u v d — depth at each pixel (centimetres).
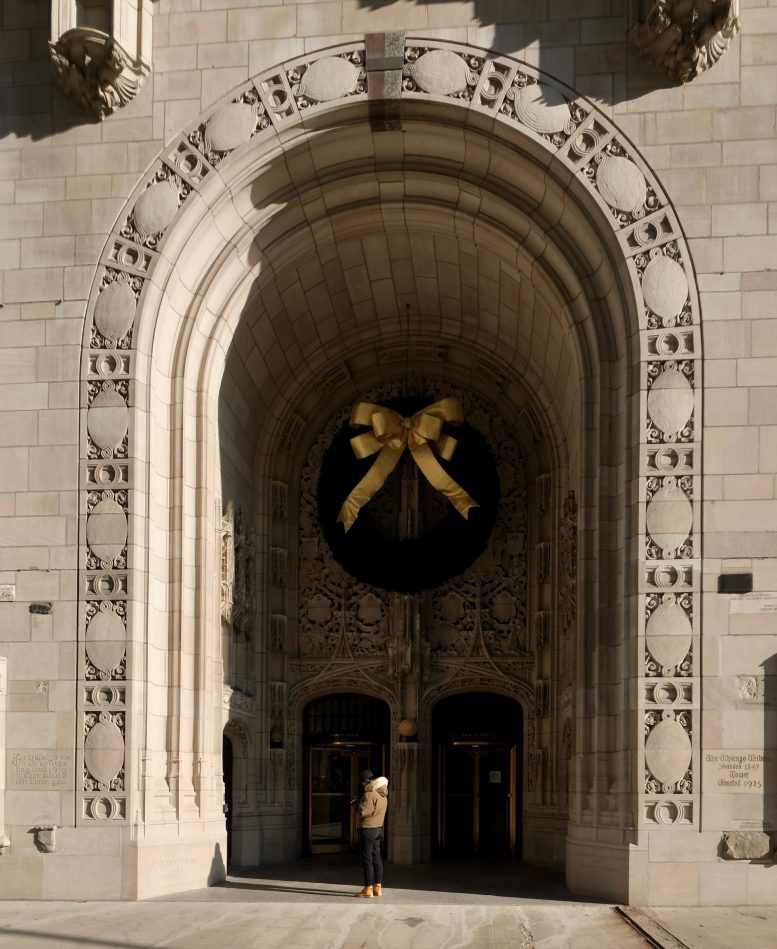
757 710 1570
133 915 1472
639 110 1698
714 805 1558
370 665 2309
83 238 1767
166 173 1769
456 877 1920
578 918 1441
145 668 1694
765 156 1672
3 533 1711
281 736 2269
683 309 1659
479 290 2136
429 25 1741
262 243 1886
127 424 1722
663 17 1623
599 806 1644
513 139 1723
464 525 2302
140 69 1759
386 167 1844
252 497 2280
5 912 1506
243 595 2159
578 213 1722
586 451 1766
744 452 1622
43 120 1792
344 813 2330
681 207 1675
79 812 1636
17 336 1755
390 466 2311
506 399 2367
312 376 2353
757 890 1534
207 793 1784
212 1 1783
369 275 2144
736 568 1600
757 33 1694
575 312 1814
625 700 1630
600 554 1702
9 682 1675
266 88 1761
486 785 2306
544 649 2239
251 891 1708
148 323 1753
